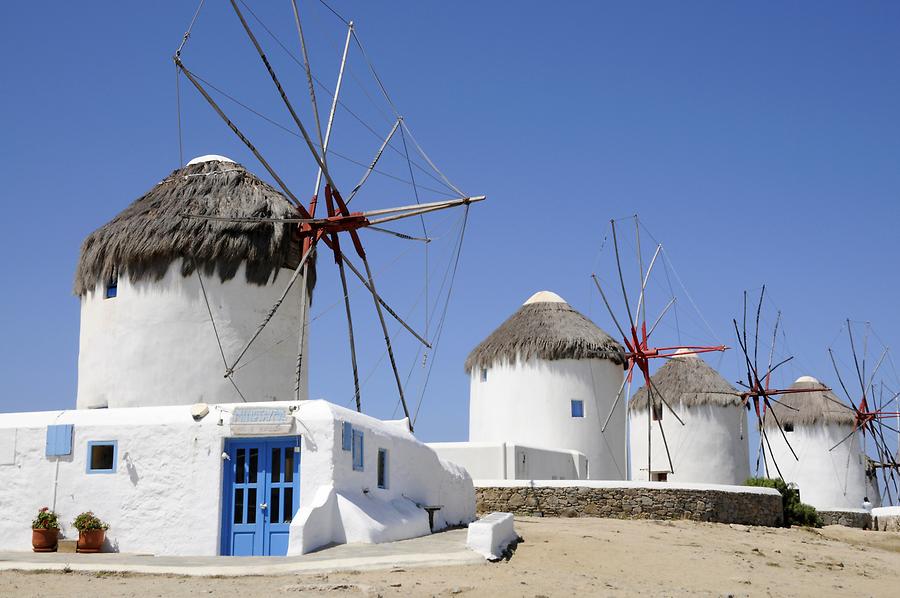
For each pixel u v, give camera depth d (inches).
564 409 1379.2
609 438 1396.4
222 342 845.2
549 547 681.0
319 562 522.6
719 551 767.7
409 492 766.5
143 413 669.9
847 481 1968.5
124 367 842.8
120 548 643.5
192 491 642.8
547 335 1406.3
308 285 922.1
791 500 1272.1
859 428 2005.4
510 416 1398.9
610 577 573.0
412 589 459.5
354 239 847.7
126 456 658.8
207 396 836.6
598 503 1050.1
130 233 853.8
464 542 648.4
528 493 1048.2
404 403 864.3
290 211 888.9
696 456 1701.5
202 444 647.8
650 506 1062.4
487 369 1444.4
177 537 636.7
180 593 444.1
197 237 846.5
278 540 627.5
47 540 646.5
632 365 1427.2
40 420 682.8
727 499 1117.1
